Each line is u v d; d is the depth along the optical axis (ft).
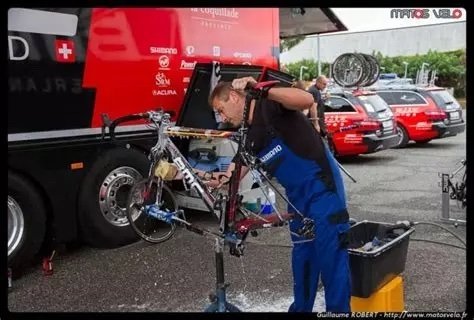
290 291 12.45
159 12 16.17
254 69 18.57
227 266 14.14
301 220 9.26
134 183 15.17
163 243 16.03
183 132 12.05
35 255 14.34
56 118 13.67
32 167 13.32
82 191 14.58
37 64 13.10
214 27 18.22
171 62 16.69
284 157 8.96
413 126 38.70
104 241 15.25
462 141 43.01
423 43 68.28
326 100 32.58
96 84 14.53
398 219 18.71
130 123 15.55
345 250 9.23
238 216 9.44
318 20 26.89
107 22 14.69
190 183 11.35
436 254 14.71
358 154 32.65
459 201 19.70
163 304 11.85
